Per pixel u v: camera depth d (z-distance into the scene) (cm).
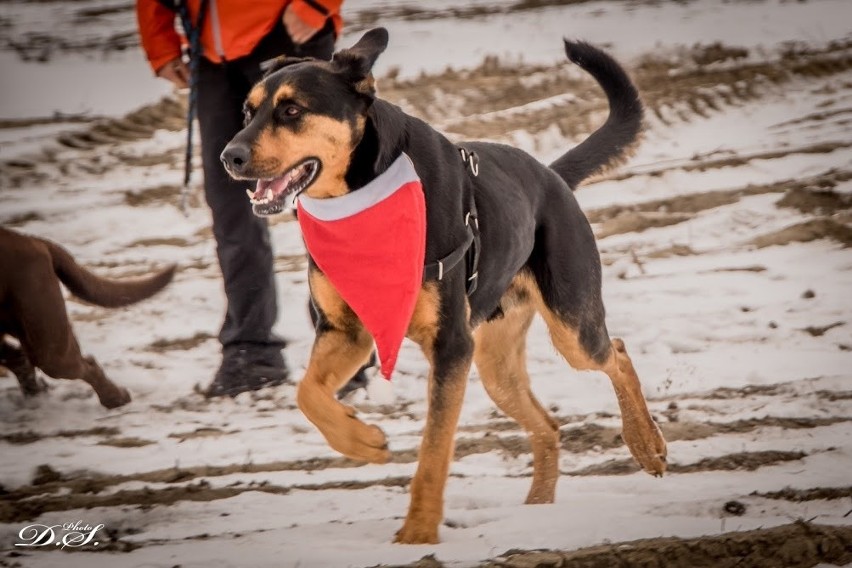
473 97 2120
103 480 891
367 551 676
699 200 1600
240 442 971
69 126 2094
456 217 739
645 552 656
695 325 1218
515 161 838
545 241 845
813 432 932
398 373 1134
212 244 1586
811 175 1636
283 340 1124
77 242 1606
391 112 733
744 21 2478
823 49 2258
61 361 1020
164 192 1772
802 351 1125
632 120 948
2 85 2367
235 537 754
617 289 1340
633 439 873
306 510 813
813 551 670
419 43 2464
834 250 1404
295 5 1003
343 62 714
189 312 1345
